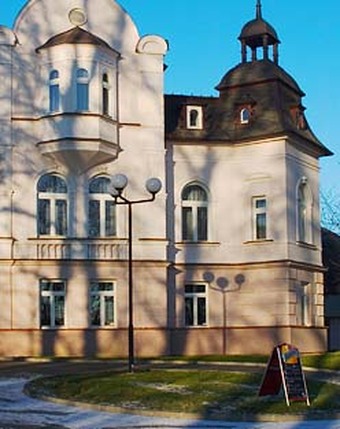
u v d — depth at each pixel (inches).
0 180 1381.6
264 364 1185.4
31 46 1409.9
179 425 685.9
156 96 1459.2
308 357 1244.5
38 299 1376.7
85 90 1397.6
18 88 1400.1
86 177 1422.2
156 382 897.5
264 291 1485.0
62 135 1375.5
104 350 1385.3
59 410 764.6
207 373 971.3
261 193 1508.4
